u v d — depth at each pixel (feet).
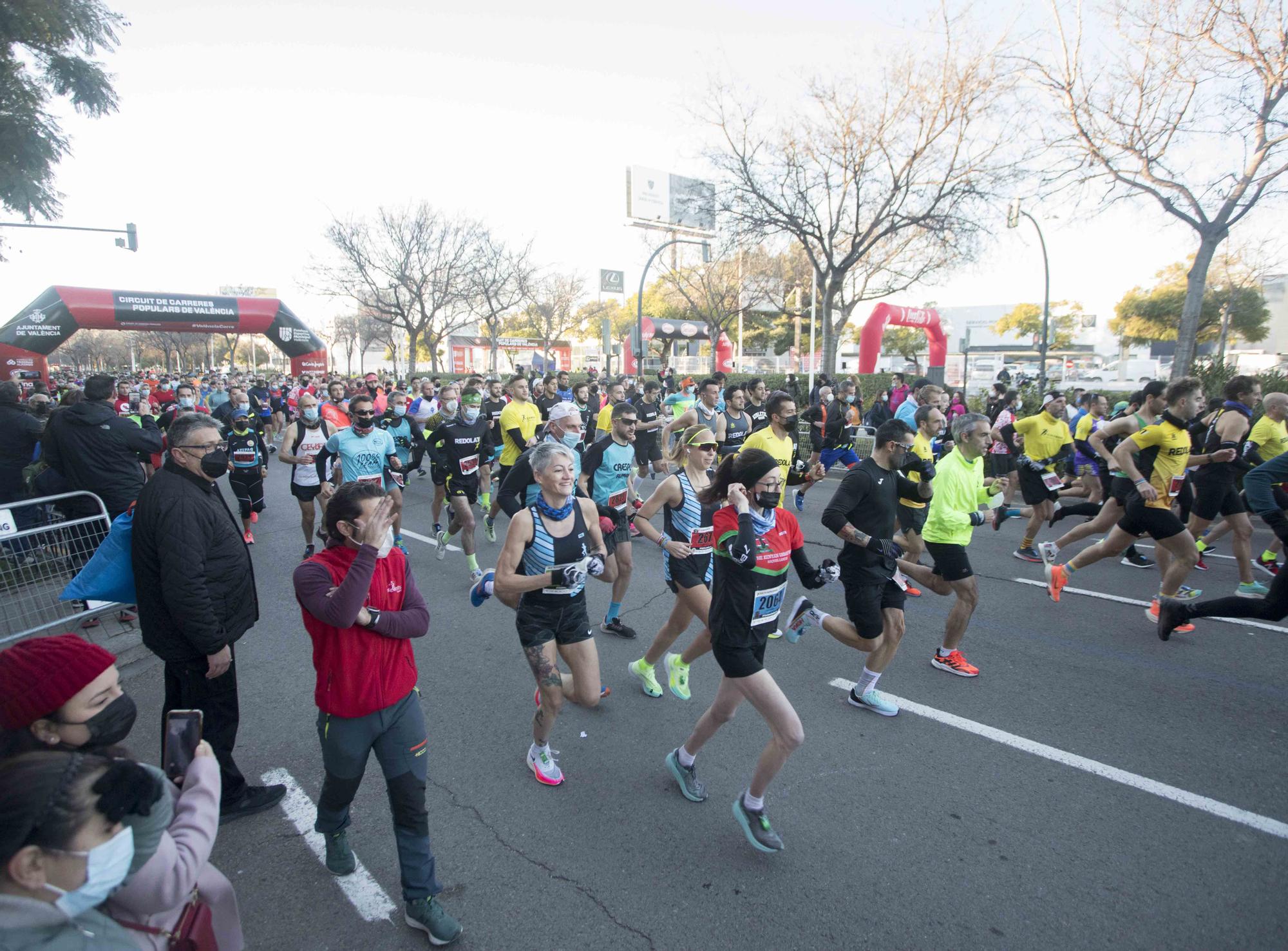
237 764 13.55
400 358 204.54
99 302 79.46
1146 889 10.04
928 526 16.52
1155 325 134.51
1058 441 26.11
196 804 6.01
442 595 23.49
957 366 107.14
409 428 42.29
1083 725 14.65
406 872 9.04
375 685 8.82
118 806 4.98
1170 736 14.19
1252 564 23.36
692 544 14.65
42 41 55.93
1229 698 15.76
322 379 77.25
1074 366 164.76
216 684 11.18
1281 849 10.89
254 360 265.75
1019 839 11.12
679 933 9.29
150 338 226.38
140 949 5.32
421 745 9.26
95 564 10.71
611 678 17.01
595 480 19.04
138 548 10.27
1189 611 17.22
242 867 10.68
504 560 11.68
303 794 12.58
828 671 17.33
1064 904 9.75
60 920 4.86
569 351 203.41
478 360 221.87
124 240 64.23
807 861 10.67
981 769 13.07
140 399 45.24
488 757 13.62
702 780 12.82
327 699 8.84
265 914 9.70
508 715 15.30
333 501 8.87
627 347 144.77
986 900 9.84
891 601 14.84
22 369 75.66
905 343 172.96
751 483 10.57
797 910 9.68
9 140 57.26
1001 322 213.25
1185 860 10.64
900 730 14.49
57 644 5.91
